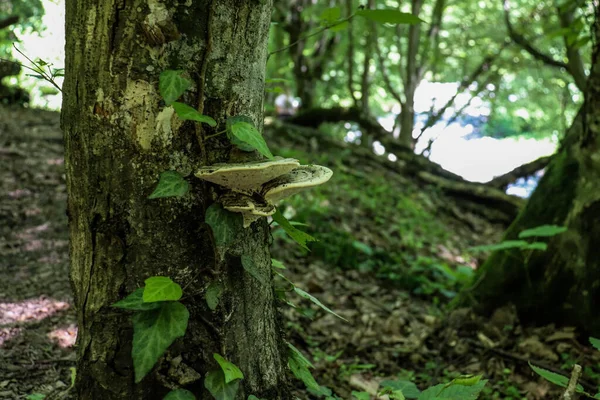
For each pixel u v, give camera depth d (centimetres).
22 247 504
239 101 188
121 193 179
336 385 346
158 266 182
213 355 186
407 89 1095
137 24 171
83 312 189
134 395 182
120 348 182
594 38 436
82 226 186
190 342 184
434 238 745
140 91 174
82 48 176
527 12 1180
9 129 802
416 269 591
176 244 182
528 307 443
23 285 430
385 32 1220
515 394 342
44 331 360
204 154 182
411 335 432
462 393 198
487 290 463
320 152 952
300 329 417
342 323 448
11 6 1230
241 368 196
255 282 199
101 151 178
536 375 362
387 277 571
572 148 451
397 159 985
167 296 165
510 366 381
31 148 747
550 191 454
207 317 187
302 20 1142
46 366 313
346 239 606
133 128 176
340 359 389
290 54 1161
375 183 859
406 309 497
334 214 687
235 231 179
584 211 427
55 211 593
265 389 204
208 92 181
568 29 448
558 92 1426
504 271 459
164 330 168
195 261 185
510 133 1820
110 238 181
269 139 930
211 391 179
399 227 718
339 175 836
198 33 176
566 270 429
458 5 1268
